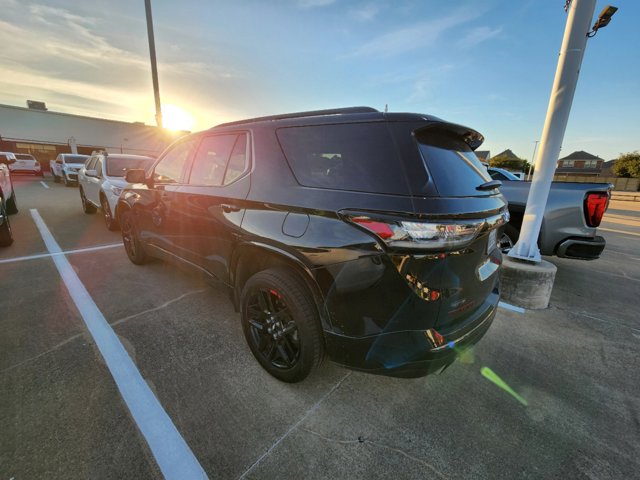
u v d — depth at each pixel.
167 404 1.87
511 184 4.45
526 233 3.50
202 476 1.46
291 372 2.00
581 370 2.36
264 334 2.12
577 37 2.82
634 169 42.31
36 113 26.98
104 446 1.58
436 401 2.00
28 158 22.19
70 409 1.79
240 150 2.37
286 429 1.74
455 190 1.65
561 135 3.12
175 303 3.12
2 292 3.25
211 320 2.82
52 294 3.23
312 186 1.85
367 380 2.15
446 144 1.86
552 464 1.60
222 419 1.78
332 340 1.76
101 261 4.29
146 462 1.51
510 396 2.06
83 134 29.28
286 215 1.90
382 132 1.69
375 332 1.63
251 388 2.03
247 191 2.19
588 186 3.65
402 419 1.84
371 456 1.60
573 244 3.74
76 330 2.59
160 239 3.33
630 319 3.19
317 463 1.55
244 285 2.32
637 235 8.40
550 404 2.01
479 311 1.96
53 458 1.50
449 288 1.59
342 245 1.62
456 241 1.52
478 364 2.39
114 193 5.47
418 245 1.46
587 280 4.38
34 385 1.96
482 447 1.68
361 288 1.60
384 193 1.57
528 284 3.33
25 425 1.67
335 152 1.81
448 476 1.52
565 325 3.03
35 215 7.46
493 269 2.05
